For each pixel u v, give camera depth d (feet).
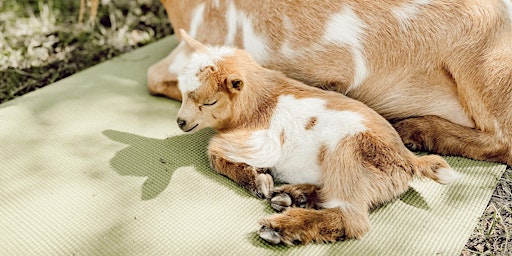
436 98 3.83
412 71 3.78
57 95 4.42
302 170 3.60
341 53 3.81
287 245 3.40
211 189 3.69
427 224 3.50
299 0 3.83
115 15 5.55
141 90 4.50
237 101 3.67
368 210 3.53
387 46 3.75
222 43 4.14
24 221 3.52
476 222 3.52
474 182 3.72
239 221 3.52
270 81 3.77
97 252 3.38
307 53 3.87
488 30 3.65
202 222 3.51
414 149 3.91
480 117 3.75
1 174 3.78
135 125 4.14
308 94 3.69
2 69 4.88
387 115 3.97
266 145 3.63
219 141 3.75
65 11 5.61
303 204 3.53
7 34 5.23
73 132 4.08
